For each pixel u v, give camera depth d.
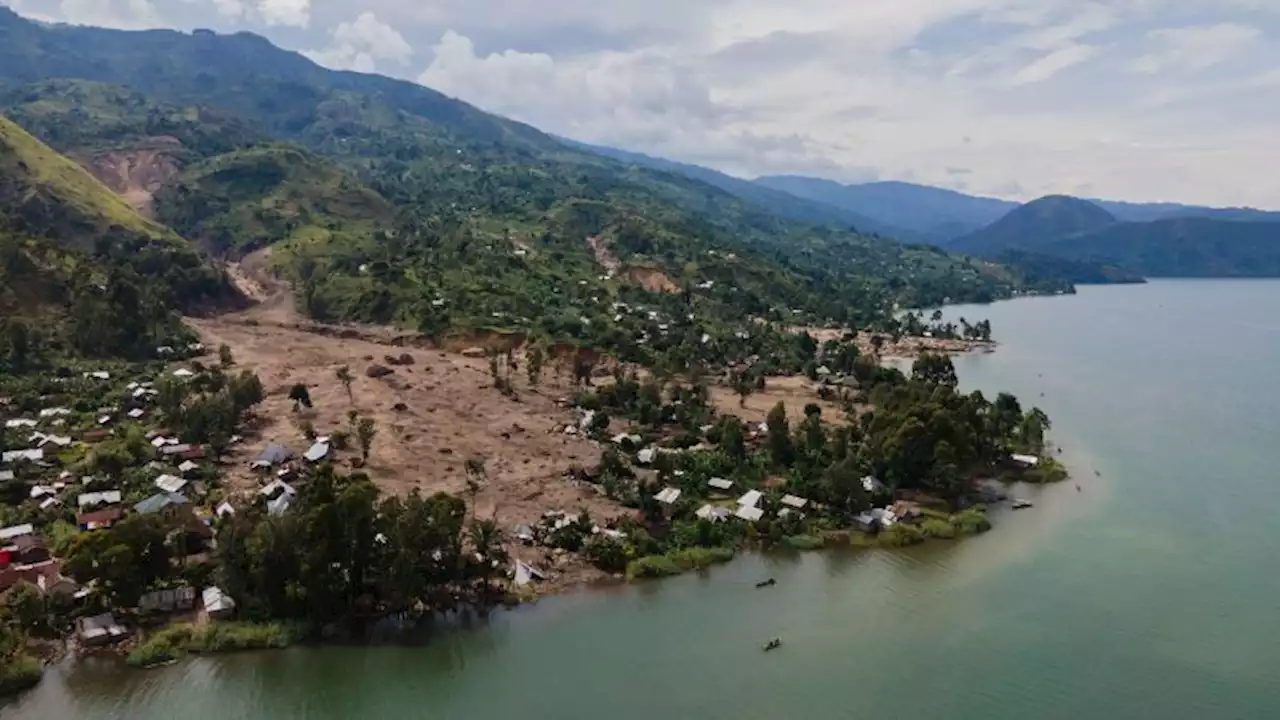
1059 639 104.38
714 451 163.00
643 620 108.19
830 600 114.19
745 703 90.88
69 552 102.31
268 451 148.00
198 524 117.19
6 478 133.38
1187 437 191.25
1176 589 117.00
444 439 164.12
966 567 124.31
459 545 109.50
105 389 185.62
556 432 174.50
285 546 102.69
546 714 88.81
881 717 88.69
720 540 128.62
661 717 88.38
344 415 174.25
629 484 144.50
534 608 110.19
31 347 199.88
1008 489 157.25
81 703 88.69
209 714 87.94
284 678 94.12
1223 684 95.06
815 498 143.88
